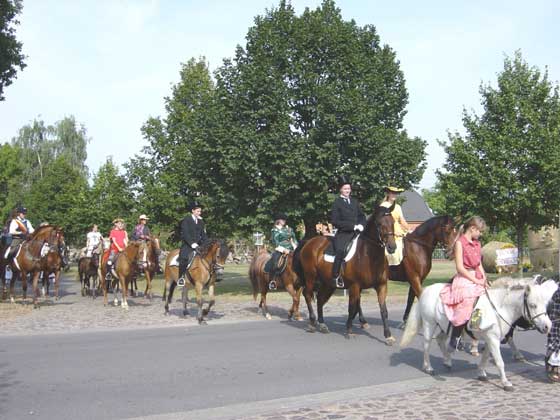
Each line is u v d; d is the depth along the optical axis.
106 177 39.34
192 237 14.64
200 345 11.27
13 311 17.41
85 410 6.80
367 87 23.66
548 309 7.94
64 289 27.53
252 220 22.27
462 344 8.15
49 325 14.41
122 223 19.48
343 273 11.73
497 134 25.73
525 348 10.87
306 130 23.62
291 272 15.05
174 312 17.17
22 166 62.38
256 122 22.89
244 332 13.05
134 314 16.69
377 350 10.67
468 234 8.08
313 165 21.47
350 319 11.99
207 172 23.59
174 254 16.55
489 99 26.53
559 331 7.87
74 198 48.97
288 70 23.16
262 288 16.08
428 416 6.34
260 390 7.72
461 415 6.35
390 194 12.66
